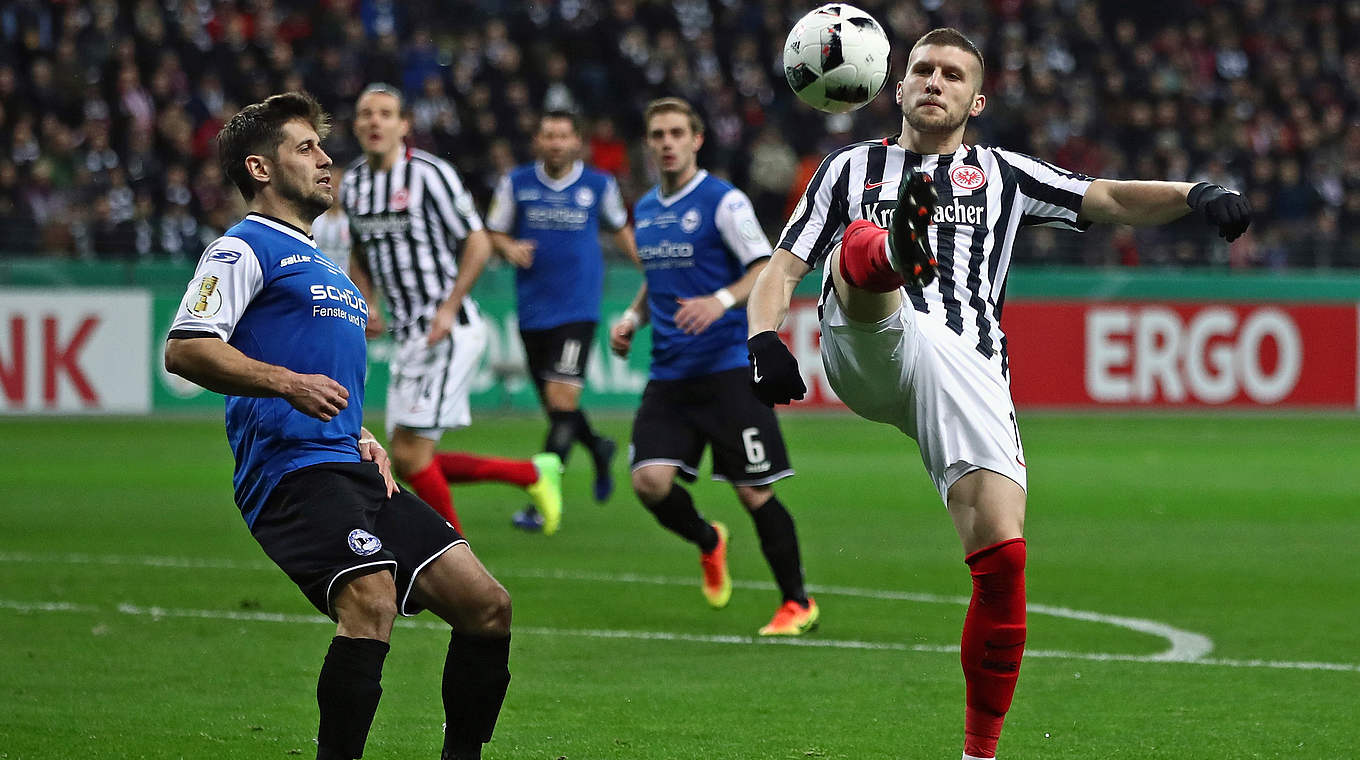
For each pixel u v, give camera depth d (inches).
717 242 664.4
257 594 692.7
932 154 418.0
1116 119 2185.0
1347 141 2233.0
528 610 669.9
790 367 388.5
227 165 386.9
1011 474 392.5
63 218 1681.8
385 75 1884.8
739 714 478.0
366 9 2018.9
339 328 386.6
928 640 608.7
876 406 408.5
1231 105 2219.5
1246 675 542.0
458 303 746.2
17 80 1761.8
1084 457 1428.4
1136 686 522.9
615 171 1911.9
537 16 2075.5
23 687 503.2
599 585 741.9
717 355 646.5
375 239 755.4
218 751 424.5
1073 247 1913.1
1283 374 1904.5
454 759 392.5
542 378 974.4
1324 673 546.0
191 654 560.1
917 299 403.9
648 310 717.9
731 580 768.9
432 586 378.9
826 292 394.3
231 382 357.4
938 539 912.3
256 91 1838.1
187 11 1904.5
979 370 397.7
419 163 750.5
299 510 372.5
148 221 1705.2
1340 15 2406.5
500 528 963.3
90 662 544.7
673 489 654.5
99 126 1737.2
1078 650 589.9
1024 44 2219.5
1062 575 788.0
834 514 1025.5
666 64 2017.7
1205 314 1883.6
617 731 454.0
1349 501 1122.7
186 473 1222.3
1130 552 874.1
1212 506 1091.9
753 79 2048.5
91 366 1615.4
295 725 455.2
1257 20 2354.8
